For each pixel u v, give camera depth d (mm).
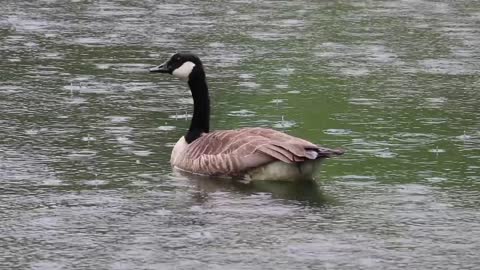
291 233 13000
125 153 16453
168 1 32875
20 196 14297
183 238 12781
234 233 12961
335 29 28203
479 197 14516
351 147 16953
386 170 15727
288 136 15227
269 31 27594
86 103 19719
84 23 28250
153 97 20359
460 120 18859
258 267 11891
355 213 13781
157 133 17688
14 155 16219
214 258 12141
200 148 15516
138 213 13680
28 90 20672
